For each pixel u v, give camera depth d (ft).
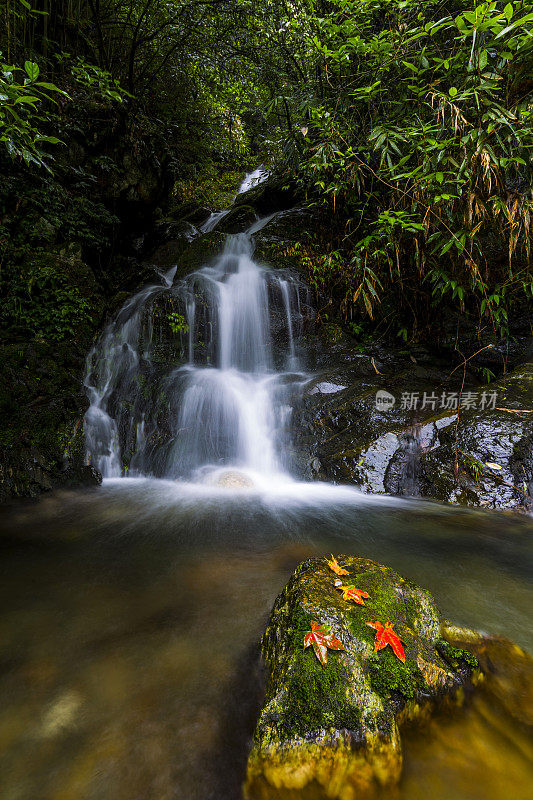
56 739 5.33
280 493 16.55
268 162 46.73
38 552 11.14
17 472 15.34
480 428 15.46
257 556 10.96
